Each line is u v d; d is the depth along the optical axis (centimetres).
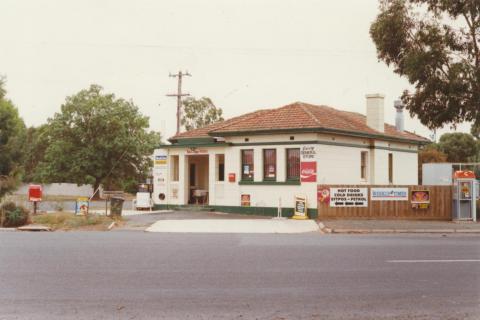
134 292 952
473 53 2422
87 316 796
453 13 2409
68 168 6022
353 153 3091
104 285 1008
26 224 2333
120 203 2525
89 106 5969
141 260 1298
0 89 5031
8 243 1648
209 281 1048
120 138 5981
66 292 950
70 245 1600
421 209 2719
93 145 5984
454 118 2495
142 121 6247
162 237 1891
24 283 1023
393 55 2525
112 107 6119
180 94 4909
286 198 2814
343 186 2697
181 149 3200
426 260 1320
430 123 2566
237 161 2983
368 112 3428
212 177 3069
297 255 1398
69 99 6053
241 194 2958
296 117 2889
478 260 1322
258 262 1277
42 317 789
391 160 3512
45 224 2327
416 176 3803
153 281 1046
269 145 2886
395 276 1109
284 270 1170
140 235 1978
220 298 911
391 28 2456
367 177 3250
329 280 1064
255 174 2923
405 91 2589
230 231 2191
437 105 2498
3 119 4878
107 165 6116
